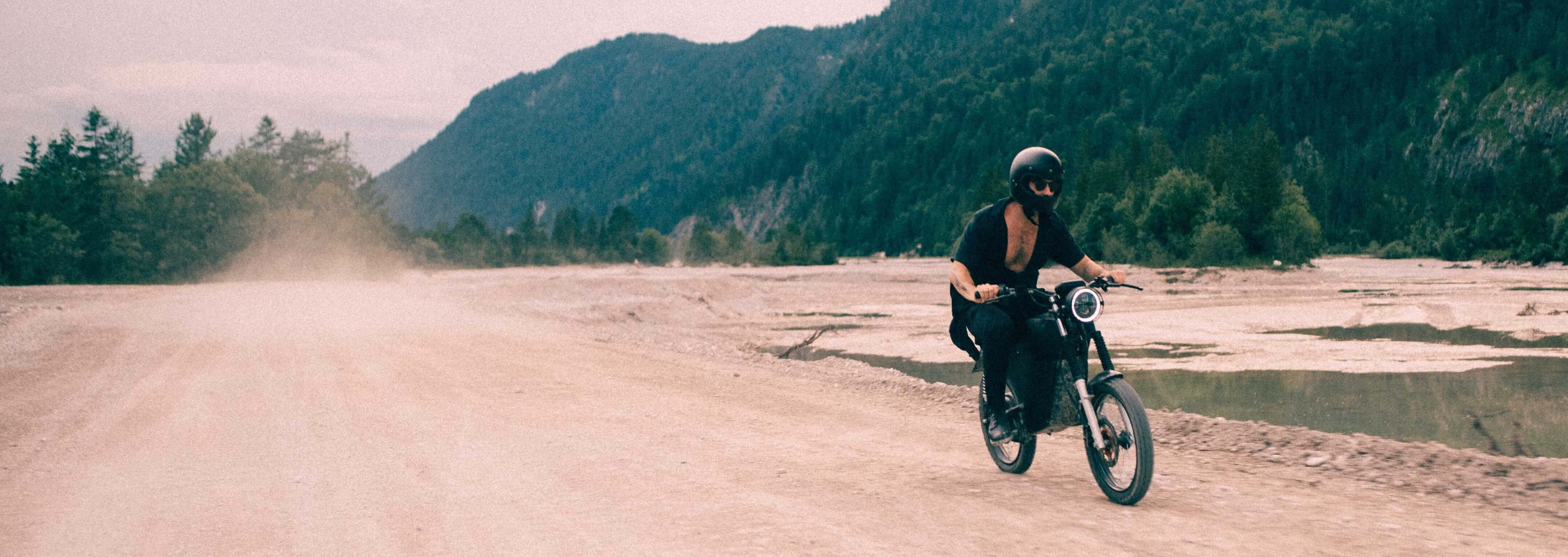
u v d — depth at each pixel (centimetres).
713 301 4034
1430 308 2956
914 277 7469
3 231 7281
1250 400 1241
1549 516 470
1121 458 486
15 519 483
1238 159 9262
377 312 2452
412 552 409
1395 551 398
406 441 711
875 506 482
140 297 3170
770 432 751
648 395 998
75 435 758
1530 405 1141
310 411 874
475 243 16988
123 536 446
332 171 10944
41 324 2042
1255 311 3080
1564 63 18950
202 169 8062
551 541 421
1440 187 18512
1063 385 496
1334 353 1814
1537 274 6538
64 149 9094
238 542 429
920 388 1029
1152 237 8306
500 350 1509
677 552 398
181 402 936
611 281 3997
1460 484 539
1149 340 2173
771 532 429
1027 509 475
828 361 1583
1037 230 510
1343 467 598
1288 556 388
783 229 16338
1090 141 14125
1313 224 7762
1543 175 10181
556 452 662
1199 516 461
